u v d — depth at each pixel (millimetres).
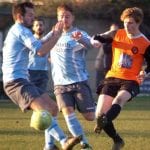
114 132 19797
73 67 19703
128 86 18953
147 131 25578
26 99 17438
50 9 48812
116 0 51031
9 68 17594
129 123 28578
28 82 17656
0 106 38844
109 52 31812
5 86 17750
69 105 19531
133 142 22234
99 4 51000
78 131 19328
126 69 19219
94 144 21750
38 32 25062
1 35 47406
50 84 44844
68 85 19688
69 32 19828
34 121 16906
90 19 51219
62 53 19734
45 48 17062
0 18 48125
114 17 51281
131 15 19109
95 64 47250
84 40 19422
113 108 18562
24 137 23375
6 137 23359
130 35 19266
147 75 19297
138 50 19172
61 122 28719
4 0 49281
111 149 20531
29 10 17625
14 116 31922
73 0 50969
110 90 19266
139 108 37375
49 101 17578
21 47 17547
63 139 18031
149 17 51000
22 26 17578
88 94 19641
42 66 25469
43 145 21391
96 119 18906
